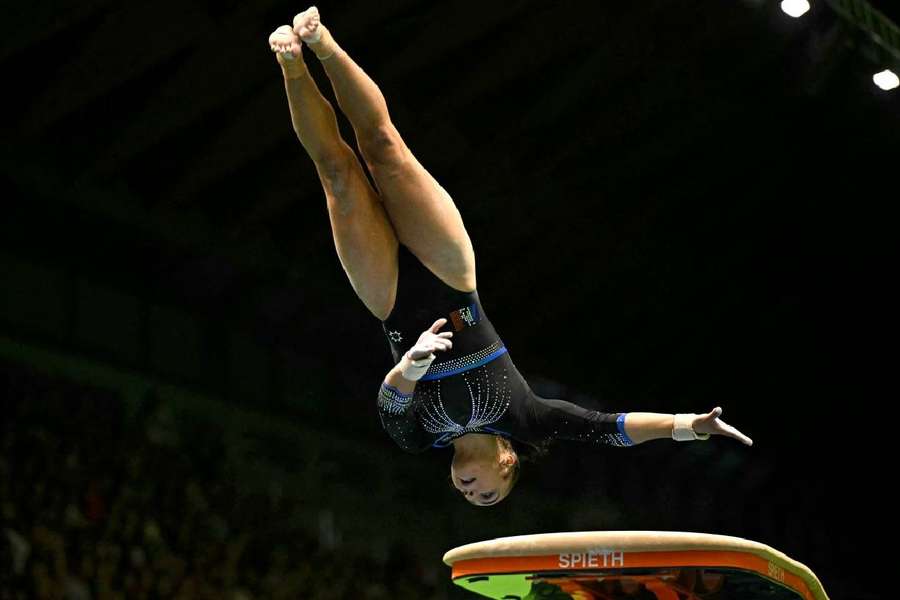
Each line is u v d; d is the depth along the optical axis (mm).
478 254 42469
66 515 30281
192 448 38062
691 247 46844
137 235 37406
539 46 35875
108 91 33781
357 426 45375
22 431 31484
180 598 31047
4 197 34125
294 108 13898
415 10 33812
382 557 43406
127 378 37969
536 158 40031
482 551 15461
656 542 14750
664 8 36188
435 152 37906
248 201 38188
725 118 41562
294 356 43844
